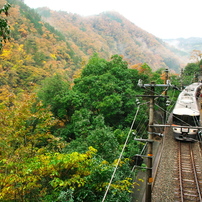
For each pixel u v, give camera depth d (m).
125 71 25.11
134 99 22.30
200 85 30.81
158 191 11.70
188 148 17.59
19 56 52.00
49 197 8.58
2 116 11.32
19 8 97.75
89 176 9.24
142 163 16.67
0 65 40.47
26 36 74.81
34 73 47.00
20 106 11.77
